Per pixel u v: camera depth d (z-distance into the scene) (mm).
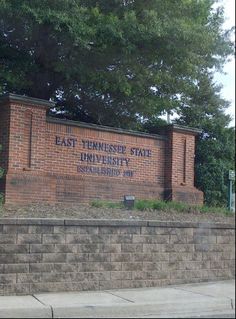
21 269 9688
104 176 15359
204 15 16891
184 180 16969
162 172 16734
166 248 11000
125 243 10602
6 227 9695
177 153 16891
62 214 11578
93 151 15211
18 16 13422
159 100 17203
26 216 11047
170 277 10930
